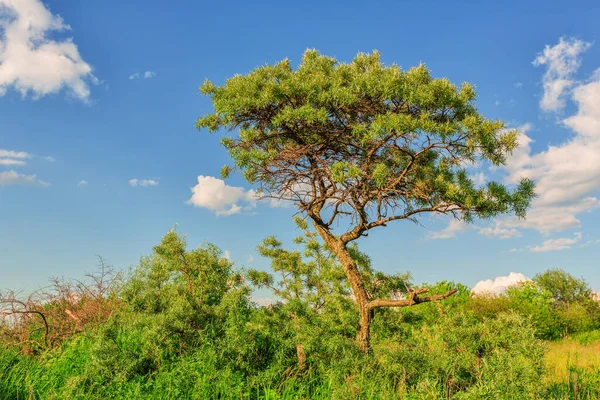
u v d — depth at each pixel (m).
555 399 4.97
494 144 6.09
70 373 6.29
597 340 15.15
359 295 7.24
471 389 4.34
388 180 6.89
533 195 6.57
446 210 6.77
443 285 17.69
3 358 6.85
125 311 8.72
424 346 6.57
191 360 5.96
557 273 26.39
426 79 6.43
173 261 7.82
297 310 7.29
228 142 7.50
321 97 6.52
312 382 6.00
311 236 10.15
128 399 5.23
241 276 8.21
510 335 5.44
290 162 7.21
